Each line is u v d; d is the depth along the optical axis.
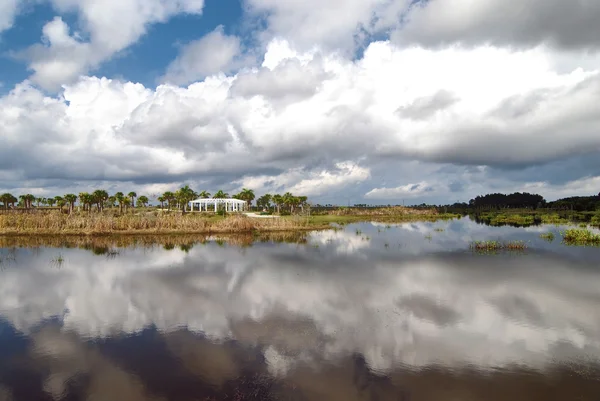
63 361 12.86
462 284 23.20
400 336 14.93
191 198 112.75
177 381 11.45
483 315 17.44
